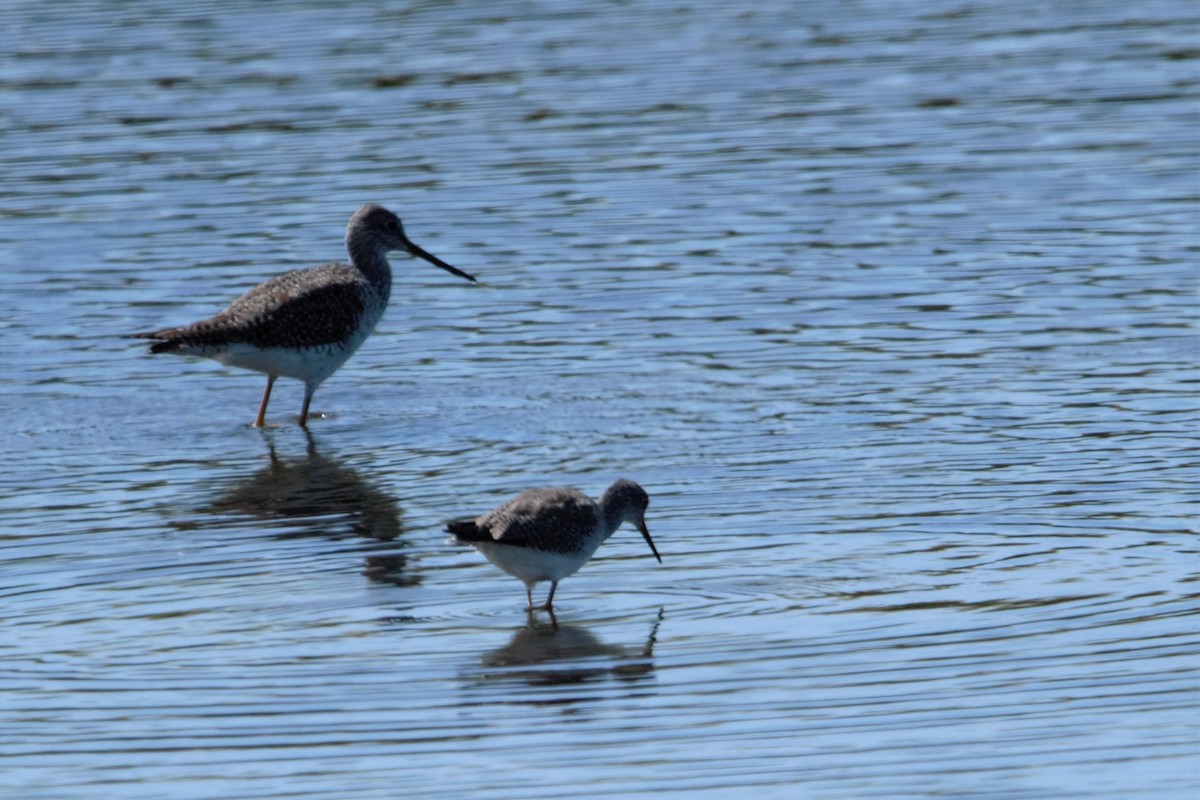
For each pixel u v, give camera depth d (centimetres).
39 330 2027
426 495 1548
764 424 1697
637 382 1839
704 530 1428
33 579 1353
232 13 3506
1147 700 1112
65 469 1645
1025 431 1641
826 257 2208
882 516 1443
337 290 1820
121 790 1033
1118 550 1352
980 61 3112
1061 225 2292
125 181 2555
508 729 1098
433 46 3241
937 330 1952
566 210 2408
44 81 3038
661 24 3403
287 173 2586
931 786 1020
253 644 1227
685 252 2241
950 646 1195
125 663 1198
